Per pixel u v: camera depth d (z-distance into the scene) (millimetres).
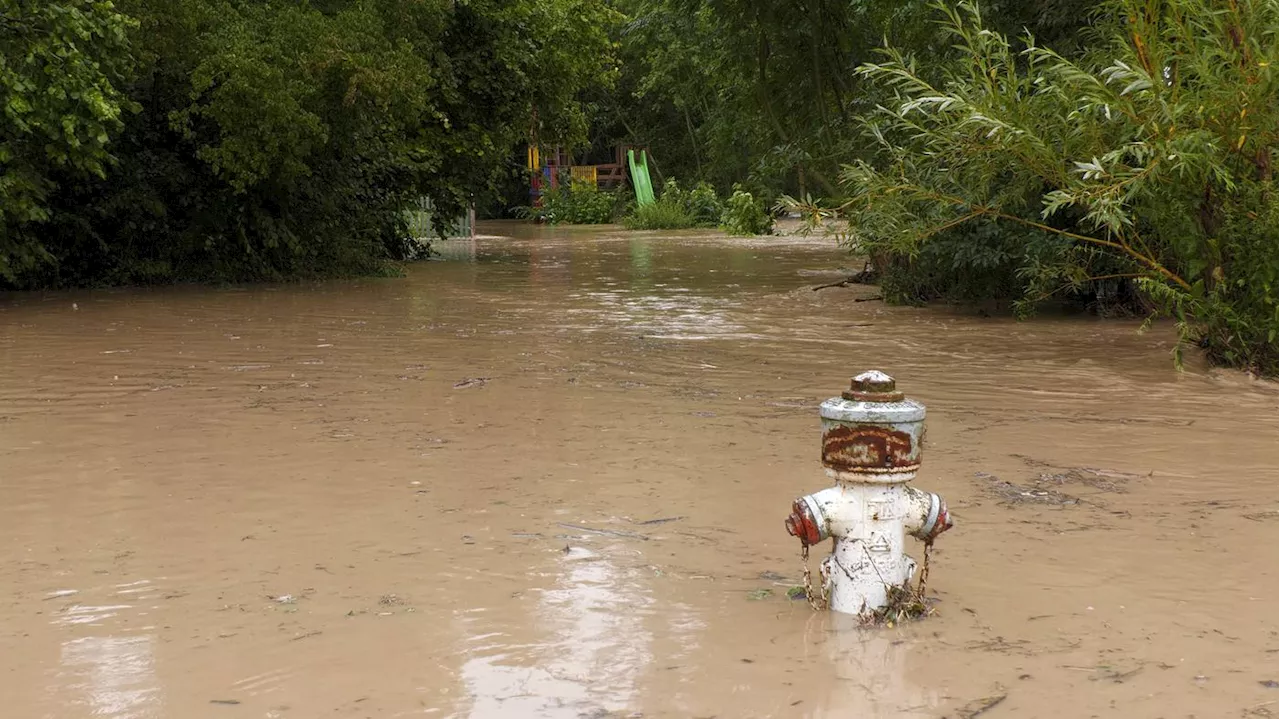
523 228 49188
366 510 6043
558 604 4688
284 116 18203
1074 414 8758
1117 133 11031
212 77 18234
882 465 4516
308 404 9016
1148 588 4867
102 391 9594
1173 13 10461
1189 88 10570
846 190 16375
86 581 4969
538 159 56375
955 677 3984
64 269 19594
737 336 13305
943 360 11461
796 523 4605
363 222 23750
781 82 21141
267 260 21172
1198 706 3752
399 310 16203
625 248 32906
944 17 16031
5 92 15219
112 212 19156
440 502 6199
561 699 3809
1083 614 4574
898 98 13891
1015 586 4898
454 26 24969
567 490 6449
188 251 20516
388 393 9508
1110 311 14984
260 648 4230
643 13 28391
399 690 3877
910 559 4703
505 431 8016
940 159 12836
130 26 16141
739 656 4168
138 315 15477
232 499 6262
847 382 10148
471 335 13383
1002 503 6211
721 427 8164
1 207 16203
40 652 4203
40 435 7895
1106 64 11742
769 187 21719
